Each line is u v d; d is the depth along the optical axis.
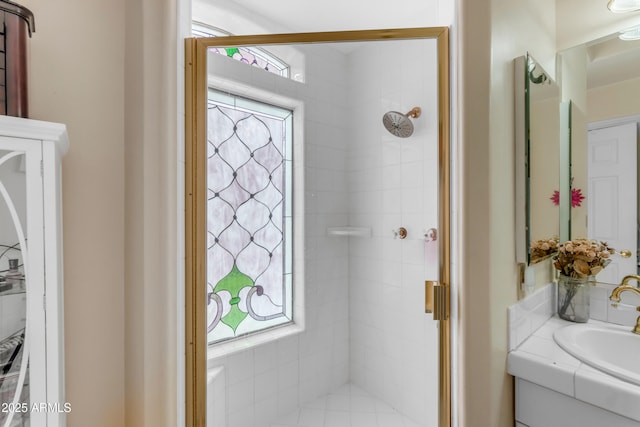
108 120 0.97
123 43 0.99
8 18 0.68
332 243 1.58
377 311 1.47
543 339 1.03
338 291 1.60
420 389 1.26
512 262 0.97
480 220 0.84
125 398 0.97
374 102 1.34
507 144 0.94
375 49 1.27
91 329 0.94
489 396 0.83
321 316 1.55
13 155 0.67
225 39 1.02
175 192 0.92
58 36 0.88
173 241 0.91
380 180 1.41
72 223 0.91
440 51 0.95
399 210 1.34
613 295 1.07
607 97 1.19
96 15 0.95
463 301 0.85
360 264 1.56
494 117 0.86
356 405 1.48
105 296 0.97
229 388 1.25
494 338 0.85
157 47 0.91
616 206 1.17
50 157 0.70
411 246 1.28
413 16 1.52
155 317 0.90
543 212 1.13
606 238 1.19
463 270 0.85
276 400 1.40
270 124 1.35
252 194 1.32
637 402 0.68
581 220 1.26
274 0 1.40
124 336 0.99
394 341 1.39
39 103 0.86
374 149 1.41
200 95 1.00
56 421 0.71
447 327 0.93
